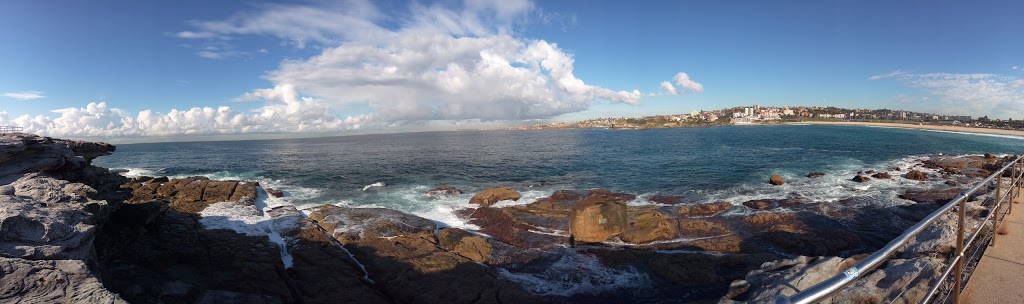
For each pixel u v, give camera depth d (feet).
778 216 65.67
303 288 44.27
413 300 42.88
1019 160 29.89
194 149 339.98
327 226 65.31
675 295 43.45
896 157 154.40
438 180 121.49
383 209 74.59
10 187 37.76
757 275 28.94
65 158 52.26
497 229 65.31
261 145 408.26
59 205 36.40
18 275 23.41
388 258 52.13
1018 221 24.14
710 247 53.67
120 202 57.26
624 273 48.19
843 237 55.16
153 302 34.99
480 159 183.83
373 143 391.86
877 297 18.07
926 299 12.03
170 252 51.88
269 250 54.03
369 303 41.50
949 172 106.63
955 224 28.73
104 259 44.42
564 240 59.06
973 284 16.53
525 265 51.26
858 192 85.51
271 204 89.66
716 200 82.02
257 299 38.91
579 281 46.85
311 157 213.87
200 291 38.27
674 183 106.42
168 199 82.94
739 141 271.69
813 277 22.54
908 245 24.50
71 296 23.21
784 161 146.82
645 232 58.49
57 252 28.63
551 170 140.05
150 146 417.49
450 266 49.60
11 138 47.29
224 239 57.67
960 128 421.18
